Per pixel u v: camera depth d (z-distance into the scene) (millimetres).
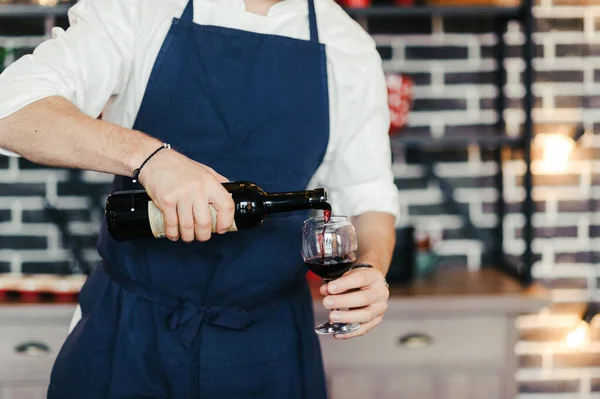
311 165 1715
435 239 3088
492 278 2949
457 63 3131
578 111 3168
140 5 1620
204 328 1590
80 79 1491
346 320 1406
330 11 1776
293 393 1648
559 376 3227
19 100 1356
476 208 3168
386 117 1815
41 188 3068
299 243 1663
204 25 1646
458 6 2795
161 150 1297
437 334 2682
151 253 1587
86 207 3078
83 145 1311
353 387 2686
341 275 1467
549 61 3146
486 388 2703
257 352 1606
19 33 3000
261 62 1669
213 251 1598
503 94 3104
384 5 2842
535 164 3182
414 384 2693
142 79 1627
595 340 3221
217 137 1647
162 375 1576
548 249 3205
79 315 1749
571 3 3139
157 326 1583
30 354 2627
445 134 3125
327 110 1715
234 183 1357
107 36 1564
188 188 1242
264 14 1715
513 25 3125
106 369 1591
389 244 1712
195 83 1633
